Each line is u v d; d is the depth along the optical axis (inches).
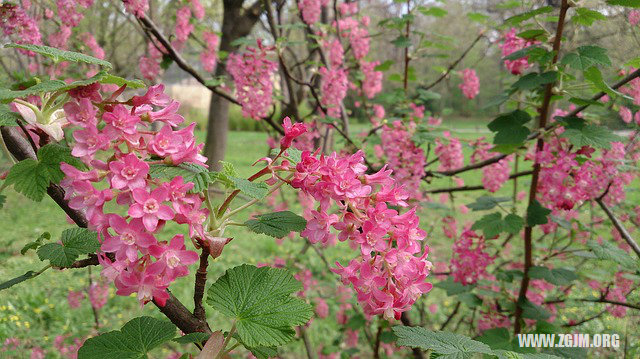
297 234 252.1
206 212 53.7
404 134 143.1
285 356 181.3
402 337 52.5
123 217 43.1
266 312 52.0
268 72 151.4
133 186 43.2
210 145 421.1
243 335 49.7
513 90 117.0
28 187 51.8
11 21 97.7
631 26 130.7
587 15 99.7
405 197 53.1
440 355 48.8
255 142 842.2
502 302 132.3
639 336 147.5
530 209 118.0
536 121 141.9
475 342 52.7
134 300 217.8
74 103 46.3
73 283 225.0
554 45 104.4
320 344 189.2
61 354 166.2
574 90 120.2
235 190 55.1
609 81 139.9
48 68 152.7
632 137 132.0
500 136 114.7
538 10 102.3
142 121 48.9
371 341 173.9
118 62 309.9
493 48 209.0
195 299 58.1
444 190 159.9
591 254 124.0
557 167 111.7
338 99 165.6
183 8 191.8
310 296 182.5
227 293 53.9
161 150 46.9
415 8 168.4
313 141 180.7
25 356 167.6
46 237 63.7
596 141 103.8
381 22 172.2
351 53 210.7
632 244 124.7
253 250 287.9
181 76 789.9
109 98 49.2
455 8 256.4
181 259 44.5
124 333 56.4
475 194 352.5
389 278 50.9
